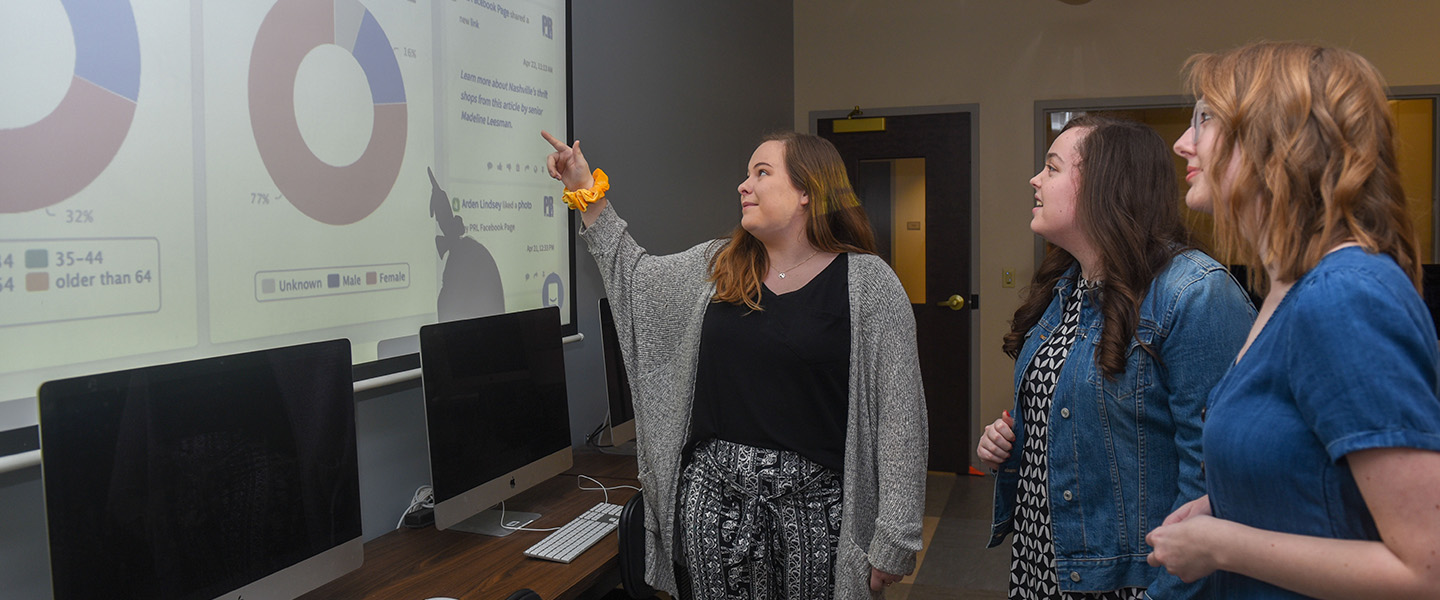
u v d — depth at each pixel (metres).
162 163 1.41
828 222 1.72
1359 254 0.75
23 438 1.24
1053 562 1.37
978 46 4.64
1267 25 4.29
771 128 4.52
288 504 1.36
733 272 1.71
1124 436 1.29
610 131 2.86
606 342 2.37
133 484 1.13
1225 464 0.82
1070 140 1.37
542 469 2.00
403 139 1.92
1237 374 0.85
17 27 1.21
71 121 1.28
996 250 4.66
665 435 1.75
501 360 1.89
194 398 1.22
